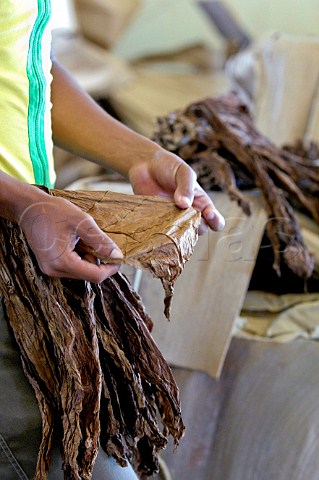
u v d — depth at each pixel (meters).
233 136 1.90
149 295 1.82
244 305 2.00
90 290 1.28
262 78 2.51
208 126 1.95
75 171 3.68
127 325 1.33
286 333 1.95
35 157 1.37
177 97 3.95
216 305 1.82
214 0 4.24
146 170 1.46
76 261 1.21
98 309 1.31
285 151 2.01
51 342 1.29
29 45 1.32
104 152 1.51
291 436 1.75
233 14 4.24
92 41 4.30
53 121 1.54
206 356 1.85
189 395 1.83
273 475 1.70
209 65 4.29
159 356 1.34
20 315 1.30
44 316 1.28
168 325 1.84
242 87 2.68
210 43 4.33
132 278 1.73
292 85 2.45
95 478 1.30
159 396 1.35
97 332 1.30
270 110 2.49
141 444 1.40
